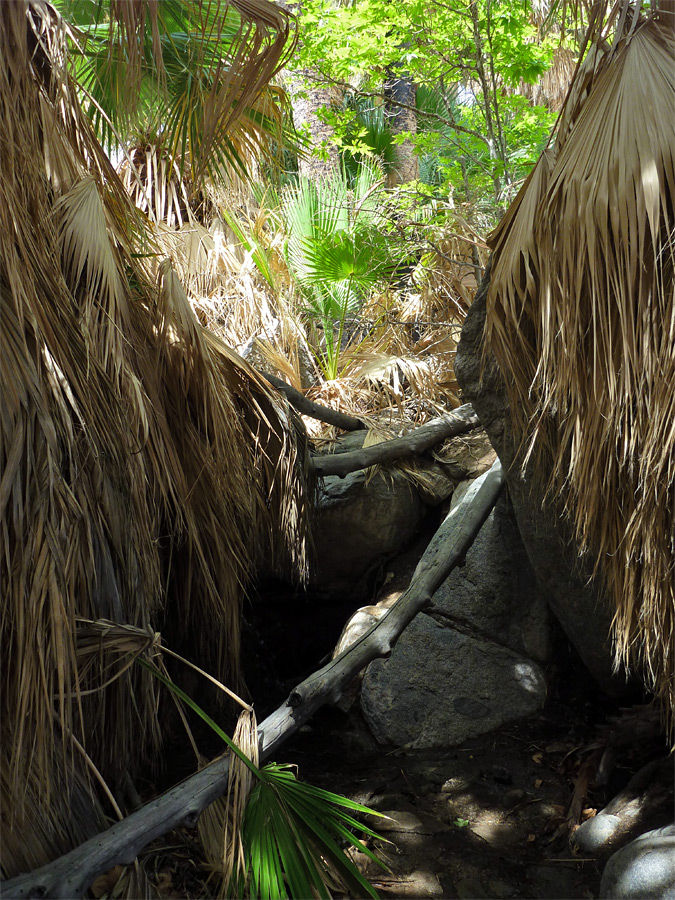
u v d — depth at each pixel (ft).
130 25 8.35
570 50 16.46
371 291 18.92
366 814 10.28
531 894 8.87
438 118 17.13
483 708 12.38
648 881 7.76
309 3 15.25
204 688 12.67
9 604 7.38
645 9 8.07
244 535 12.48
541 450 9.05
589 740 11.60
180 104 10.77
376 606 14.44
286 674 15.25
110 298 8.93
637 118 7.04
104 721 9.23
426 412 17.38
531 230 7.91
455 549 12.33
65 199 8.89
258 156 13.51
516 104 16.30
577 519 8.14
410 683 12.64
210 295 16.29
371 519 15.15
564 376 7.66
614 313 7.36
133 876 7.61
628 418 7.57
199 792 8.09
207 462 10.32
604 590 10.04
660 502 7.38
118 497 8.94
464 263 16.84
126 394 8.93
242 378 11.69
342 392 17.34
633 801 9.84
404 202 18.12
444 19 15.47
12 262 7.65
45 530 7.61
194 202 17.65
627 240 6.95
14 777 7.23
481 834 9.98
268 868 7.07
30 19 8.43
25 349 7.80
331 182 18.92
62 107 9.03
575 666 12.75
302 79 17.83
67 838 7.82
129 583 9.11
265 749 9.01
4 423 7.50
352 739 12.28
